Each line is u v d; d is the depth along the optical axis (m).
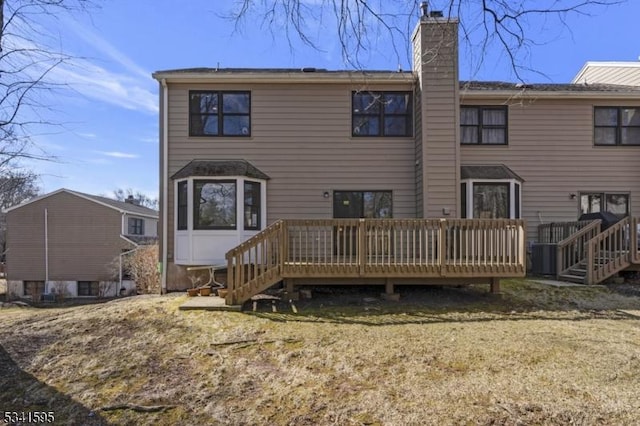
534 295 8.16
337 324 6.22
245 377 4.39
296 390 4.05
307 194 10.48
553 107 11.50
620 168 11.52
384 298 7.90
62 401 4.05
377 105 10.66
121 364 4.82
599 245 9.23
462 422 3.39
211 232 9.59
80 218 22.11
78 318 6.75
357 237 7.87
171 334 5.80
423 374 4.29
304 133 10.52
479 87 11.40
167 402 3.95
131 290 21.34
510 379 4.11
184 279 9.96
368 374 4.34
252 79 10.24
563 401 3.65
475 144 11.30
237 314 6.81
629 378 4.10
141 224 25.48
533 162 11.41
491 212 10.65
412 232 8.27
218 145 10.38
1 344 5.50
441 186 9.82
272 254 7.68
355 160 10.58
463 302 7.64
